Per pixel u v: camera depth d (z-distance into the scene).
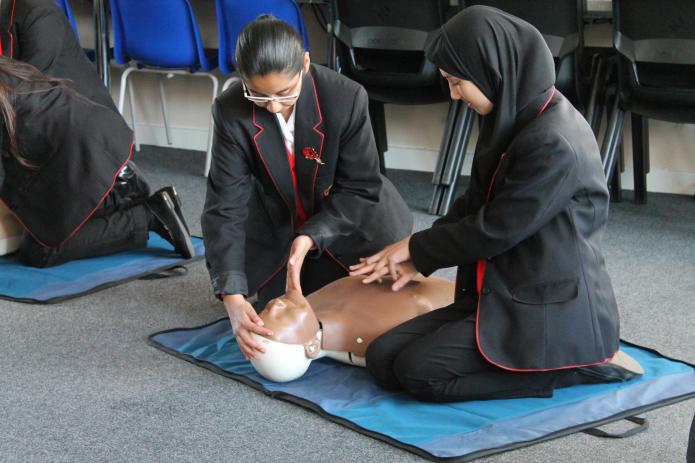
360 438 1.83
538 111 1.86
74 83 3.32
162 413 1.94
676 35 3.30
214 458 1.75
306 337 2.03
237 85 2.18
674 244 3.36
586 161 1.86
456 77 1.87
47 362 2.21
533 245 1.89
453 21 1.87
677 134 4.12
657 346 2.38
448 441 1.77
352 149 2.21
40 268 2.93
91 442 1.81
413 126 4.62
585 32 4.17
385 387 2.03
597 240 1.95
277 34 1.88
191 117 5.14
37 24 3.25
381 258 2.05
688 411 1.96
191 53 4.31
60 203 2.86
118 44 4.47
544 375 1.95
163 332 2.38
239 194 2.18
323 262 2.43
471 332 1.91
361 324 2.12
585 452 1.76
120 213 3.00
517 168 1.84
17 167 2.85
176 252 3.07
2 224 3.01
